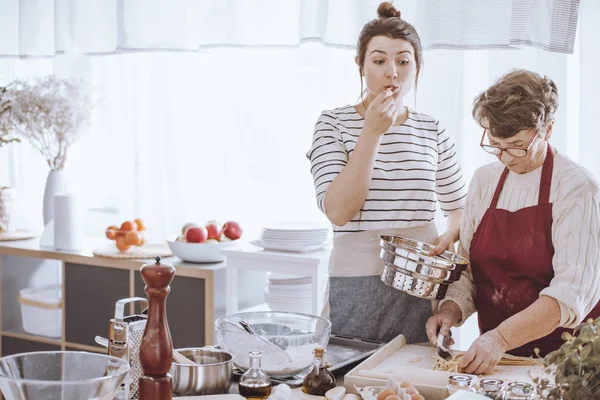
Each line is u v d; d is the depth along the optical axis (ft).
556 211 6.77
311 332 6.34
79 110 12.48
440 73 10.36
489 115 6.50
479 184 7.45
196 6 12.31
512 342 6.29
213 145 12.62
